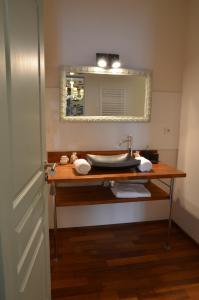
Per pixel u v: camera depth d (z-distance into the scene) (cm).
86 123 232
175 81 244
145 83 237
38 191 112
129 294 164
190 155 233
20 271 83
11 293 73
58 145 230
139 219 264
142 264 196
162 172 200
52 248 216
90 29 218
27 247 93
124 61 229
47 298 133
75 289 167
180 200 250
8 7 71
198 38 215
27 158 93
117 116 236
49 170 132
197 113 221
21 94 84
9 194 71
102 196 208
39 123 114
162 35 233
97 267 191
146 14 226
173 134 254
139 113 241
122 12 221
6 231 68
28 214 94
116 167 199
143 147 249
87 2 214
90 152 234
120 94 233
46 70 216
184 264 197
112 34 223
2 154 65
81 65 221
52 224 242
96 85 228
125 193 204
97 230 248
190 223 234
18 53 80
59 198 203
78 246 220
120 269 189
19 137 83
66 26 213
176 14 232
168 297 162
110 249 216
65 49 216
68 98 224
